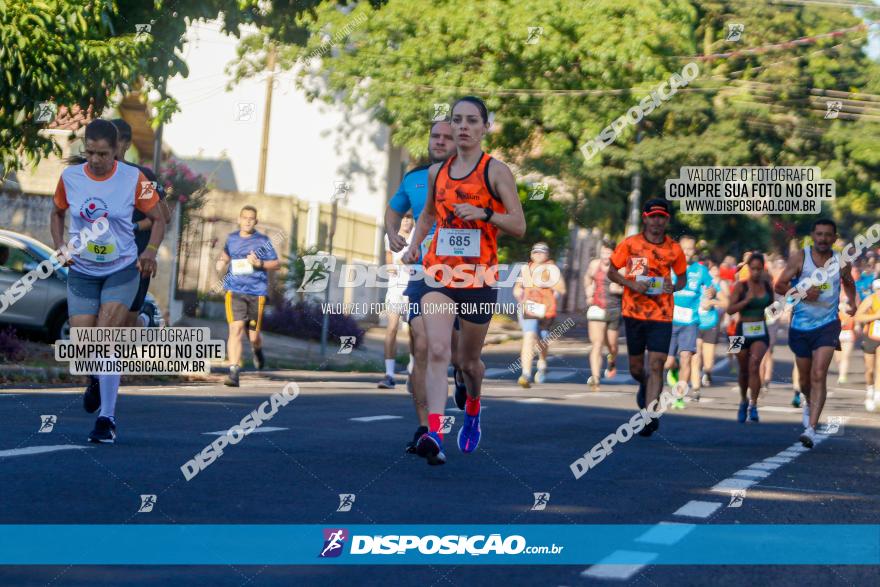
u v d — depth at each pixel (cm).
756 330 1761
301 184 4150
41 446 966
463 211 945
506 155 4322
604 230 4809
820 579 614
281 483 840
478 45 3966
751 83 5022
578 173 4328
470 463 1030
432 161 1018
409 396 1880
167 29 2036
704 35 5322
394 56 3959
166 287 2953
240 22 2167
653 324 1442
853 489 1006
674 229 5159
